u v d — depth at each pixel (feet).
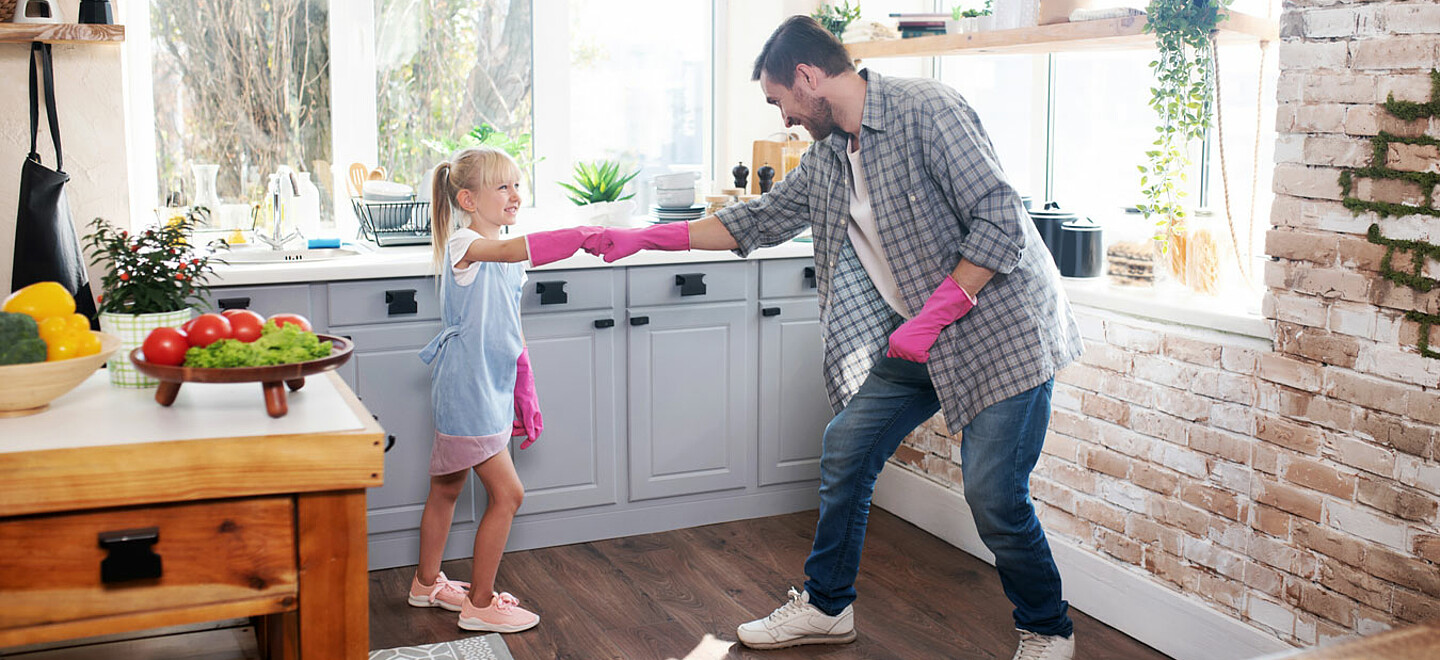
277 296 9.72
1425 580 7.12
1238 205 9.66
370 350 10.11
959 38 10.08
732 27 13.38
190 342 5.24
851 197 8.25
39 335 5.11
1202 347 8.55
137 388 5.62
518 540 11.01
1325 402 7.68
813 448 12.21
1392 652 3.20
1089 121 11.05
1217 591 8.59
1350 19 7.34
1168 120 8.87
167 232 6.11
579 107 12.89
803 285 11.87
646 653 8.99
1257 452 8.19
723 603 9.93
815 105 7.91
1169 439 8.91
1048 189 11.59
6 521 4.50
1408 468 7.19
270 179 10.78
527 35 12.51
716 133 13.55
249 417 5.09
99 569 4.65
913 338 7.68
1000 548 8.16
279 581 4.93
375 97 11.94
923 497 11.77
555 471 11.00
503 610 9.36
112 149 9.70
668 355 11.30
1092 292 9.55
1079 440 9.80
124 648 5.49
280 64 11.55
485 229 9.26
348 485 4.93
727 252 11.35
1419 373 7.09
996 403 7.88
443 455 9.18
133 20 10.89
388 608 9.71
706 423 11.59
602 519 11.32
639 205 13.37
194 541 4.77
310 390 5.63
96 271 9.73
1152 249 9.32
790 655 8.98
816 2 12.78
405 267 10.09
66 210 8.77
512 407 9.43
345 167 11.85
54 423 4.92
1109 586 9.52
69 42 9.38
